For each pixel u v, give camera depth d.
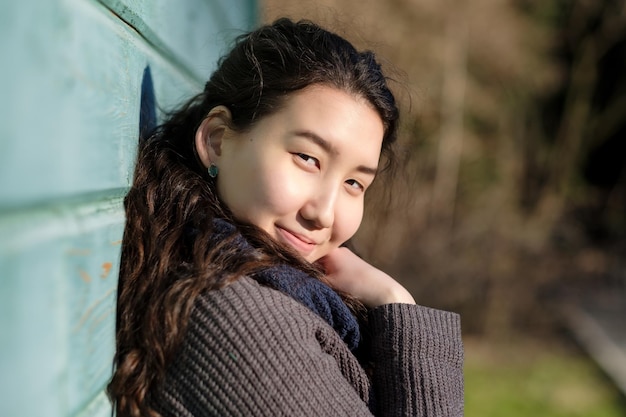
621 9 9.60
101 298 0.90
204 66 2.02
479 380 5.35
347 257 1.49
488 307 6.26
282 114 1.21
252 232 1.20
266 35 1.31
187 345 1.06
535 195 9.63
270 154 1.21
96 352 0.88
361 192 1.30
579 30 9.76
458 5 8.33
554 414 4.70
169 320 1.04
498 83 9.20
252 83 1.25
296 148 1.20
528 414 4.68
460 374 1.36
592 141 10.11
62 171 0.72
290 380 1.05
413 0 7.97
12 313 0.61
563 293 7.06
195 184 1.21
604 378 5.48
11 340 0.61
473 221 6.58
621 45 9.88
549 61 9.73
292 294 1.17
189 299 1.06
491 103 9.16
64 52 0.73
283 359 1.06
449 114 8.48
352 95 1.24
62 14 0.73
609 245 8.24
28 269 0.64
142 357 1.04
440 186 8.40
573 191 9.70
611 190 9.75
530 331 6.39
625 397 5.05
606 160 10.14
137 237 1.11
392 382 1.30
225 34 2.41
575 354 6.03
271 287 1.16
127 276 1.09
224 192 1.24
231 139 1.25
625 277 7.57
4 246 0.59
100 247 0.90
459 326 1.38
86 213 0.85
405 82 1.87
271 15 3.41
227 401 1.03
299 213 1.22
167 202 1.19
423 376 1.30
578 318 6.46
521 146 9.51
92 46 0.85
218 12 2.30
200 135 1.27
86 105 0.81
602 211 9.58
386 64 1.84
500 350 6.05
